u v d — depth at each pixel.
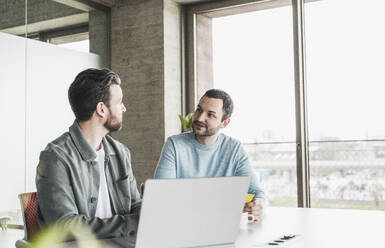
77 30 4.16
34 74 3.71
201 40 4.43
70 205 1.42
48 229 1.40
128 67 4.41
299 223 1.76
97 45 4.39
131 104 4.38
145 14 4.33
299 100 3.82
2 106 3.44
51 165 1.45
